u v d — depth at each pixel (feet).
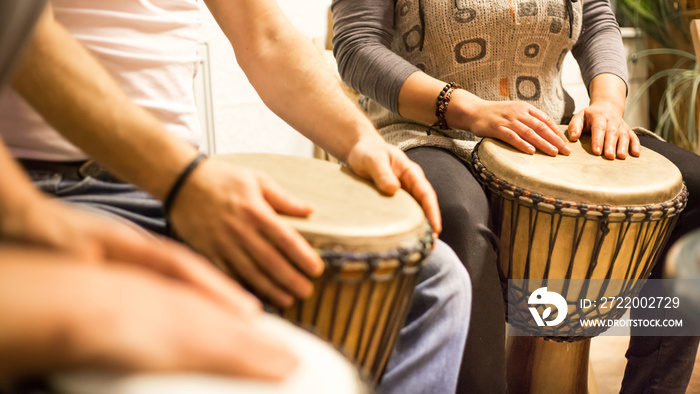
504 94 4.29
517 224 3.48
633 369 4.20
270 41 3.04
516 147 3.70
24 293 0.89
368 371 2.34
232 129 7.00
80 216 1.25
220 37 6.66
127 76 2.54
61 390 0.92
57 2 2.41
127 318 0.96
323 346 1.33
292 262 1.94
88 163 2.36
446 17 4.16
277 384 1.09
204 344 1.03
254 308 1.24
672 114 8.30
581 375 4.15
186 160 1.96
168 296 1.05
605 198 3.18
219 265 1.97
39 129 2.31
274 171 2.65
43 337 0.89
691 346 3.94
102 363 0.93
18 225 1.18
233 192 1.92
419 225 2.28
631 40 9.00
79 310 0.92
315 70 2.98
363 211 2.26
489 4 4.10
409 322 2.89
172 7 2.76
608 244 3.29
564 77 8.88
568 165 3.53
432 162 3.81
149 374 0.96
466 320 2.81
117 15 2.52
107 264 1.22
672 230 3.67
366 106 4.83
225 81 6.82
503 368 3.43
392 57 4.15
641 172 3.49
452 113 3.93
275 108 3.05
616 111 4.20
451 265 2.88
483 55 4.24
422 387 2.66
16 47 1.19
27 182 1.24
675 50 8.54
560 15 4.25
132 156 1.95
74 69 1.93
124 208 2.31
